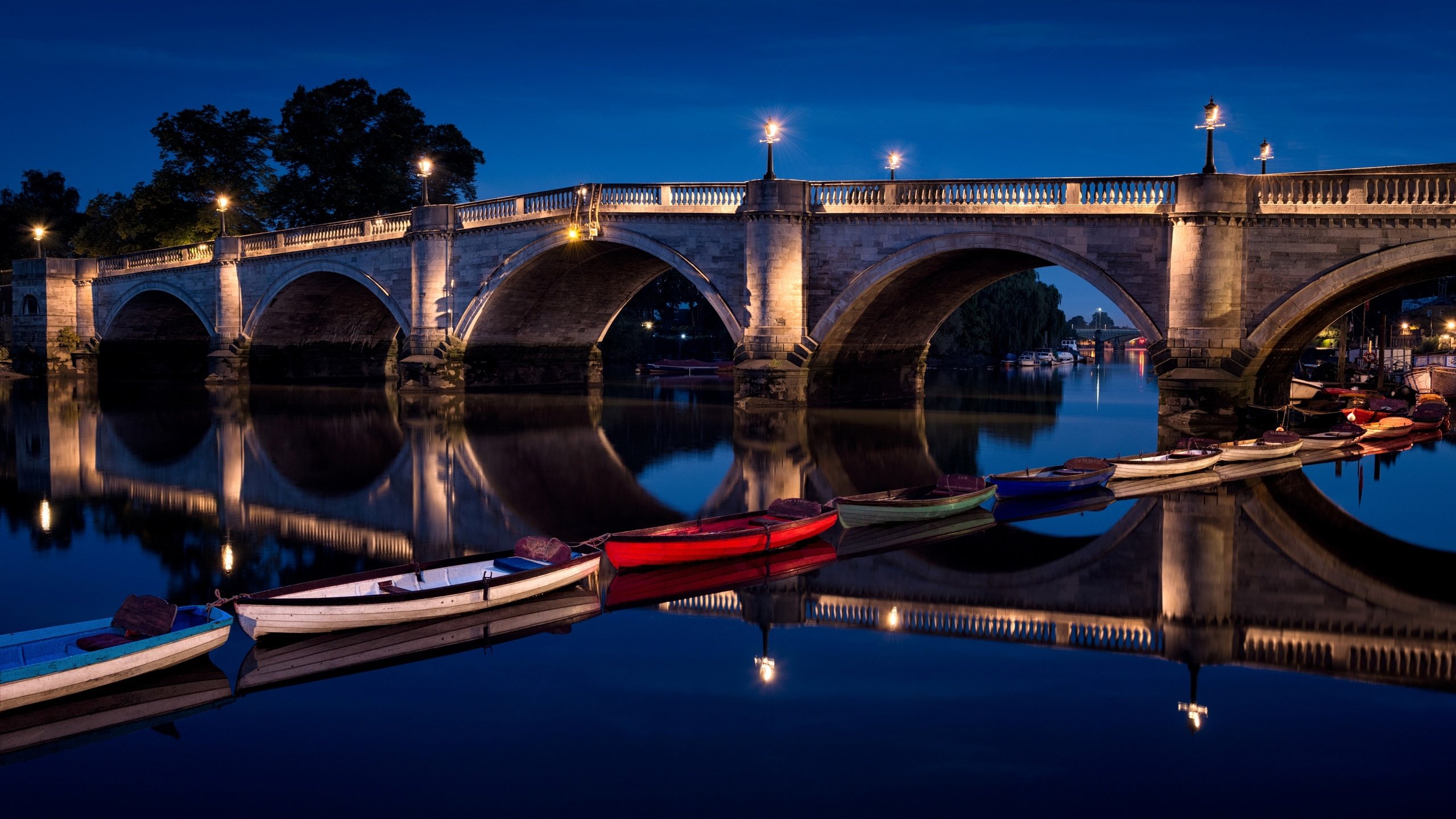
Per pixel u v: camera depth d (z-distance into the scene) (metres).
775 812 10.58
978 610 17.11
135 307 76.12
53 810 10.59
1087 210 36.78
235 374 66.31
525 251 50.03
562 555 17.64
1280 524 23.75
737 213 43.12
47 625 16.02
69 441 37.19
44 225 123.12
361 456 33.81
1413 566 20.17
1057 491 26.45
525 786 11.11
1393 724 12.69
